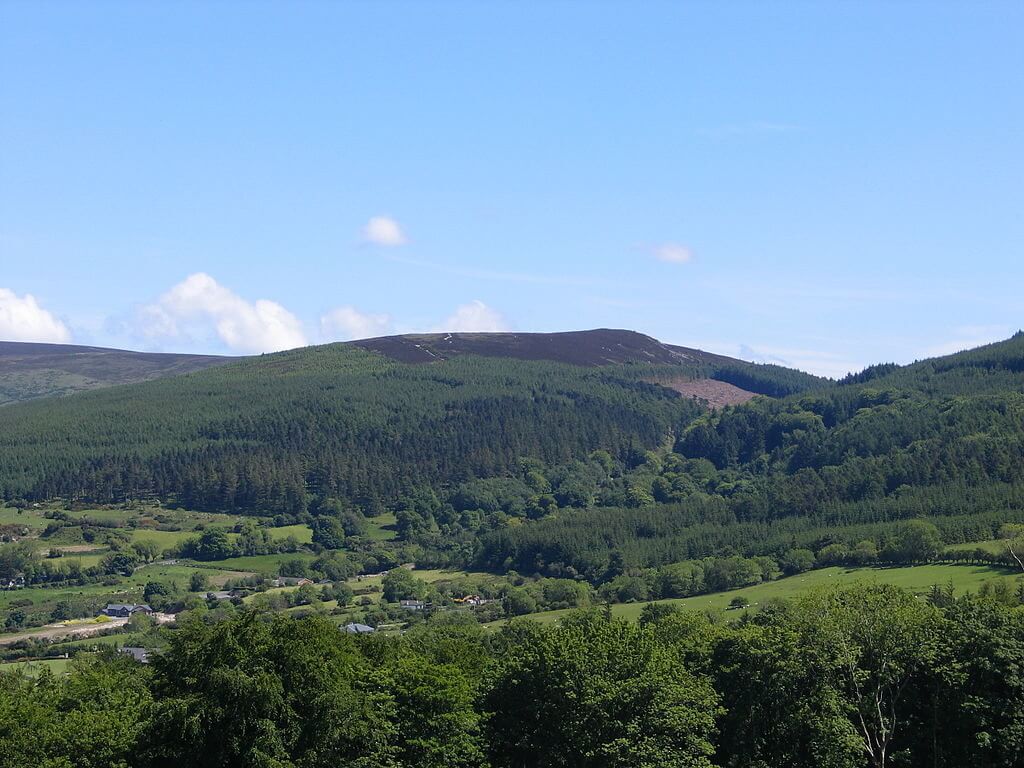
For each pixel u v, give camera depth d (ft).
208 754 199.21
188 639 209.87
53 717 216.74
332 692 207.51
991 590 384.88
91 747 204.95
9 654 483.51
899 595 272.51
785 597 487.61
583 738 234.79
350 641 260.01
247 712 198.29
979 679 247.09
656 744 230.68
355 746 216.74
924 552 545.44
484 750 244.01
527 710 247.29
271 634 214.07
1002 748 238.89
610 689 232.12
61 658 473.67
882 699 254.27
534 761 252.21
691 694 238.89
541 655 248.11
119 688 248.93
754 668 256.11
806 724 246.06
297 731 203.92
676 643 309.63
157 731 200.13
